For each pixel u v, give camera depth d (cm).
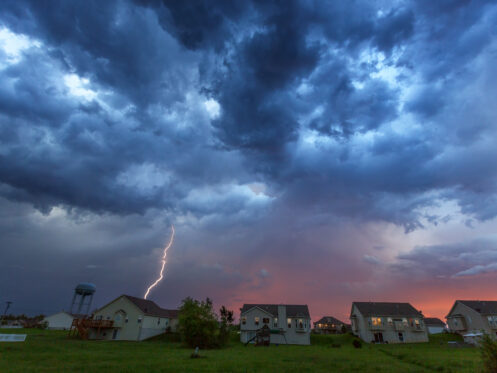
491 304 6688
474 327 6412
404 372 2208
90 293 8450
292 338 5997
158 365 2305
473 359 2833
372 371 2262
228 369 2188
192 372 2005
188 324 4409
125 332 5628
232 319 6938
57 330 7306
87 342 4584
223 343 4756
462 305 6794
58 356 2731
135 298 6234
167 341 5466
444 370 2238
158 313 6300
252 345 5469
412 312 6644
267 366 2408
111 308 5909
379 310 6706
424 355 3384
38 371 1922
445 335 6731
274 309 6506
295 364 2580
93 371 1961
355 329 6931
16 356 2620
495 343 1427
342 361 2898
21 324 9631
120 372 1944
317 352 3969
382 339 6256
